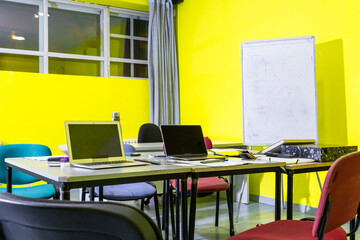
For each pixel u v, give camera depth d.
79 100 5.07
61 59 5.15
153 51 5.48
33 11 5.01
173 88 5.64
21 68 4.86
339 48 3.43
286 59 3.56
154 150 3.45
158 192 3.67
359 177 1.29
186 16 5.58
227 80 4.73
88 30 5.45
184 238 1.79
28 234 0.53
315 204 3.57
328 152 2.26
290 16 3.90
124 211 0.48
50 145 4.84
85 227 0.49
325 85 3.56
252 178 4.32
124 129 5.41
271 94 3.63
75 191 4.74
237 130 4.55
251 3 4.37
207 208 3.84
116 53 5.61
